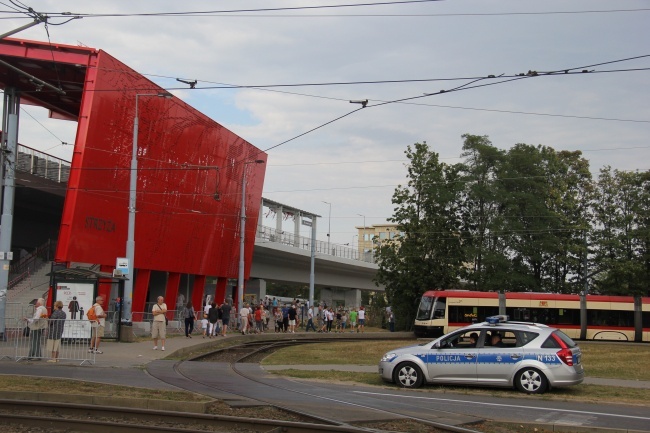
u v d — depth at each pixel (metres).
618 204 59.06
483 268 57.12
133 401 12.87
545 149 60.97
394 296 56.09
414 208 55.47
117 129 36.75
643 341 43.47
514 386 16.55
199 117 45.62
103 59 34.44
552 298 44.06
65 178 41.84
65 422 11.08
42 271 39.75
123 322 28.33
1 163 30.28
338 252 76.69
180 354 25.22
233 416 11.68
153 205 41.75
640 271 55.47
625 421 12.89
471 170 58.28
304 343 34.88
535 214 55.97
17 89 35.25
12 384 14.91
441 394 16.27
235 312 43.41
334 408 13.01
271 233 65.31
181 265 47.06
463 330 17.25
